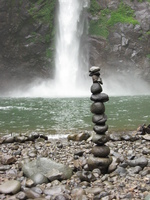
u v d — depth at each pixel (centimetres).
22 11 4738
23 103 2884
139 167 555
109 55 4875
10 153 780
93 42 4959
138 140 971
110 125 1325
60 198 401
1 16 4666
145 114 1730
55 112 1938
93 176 502
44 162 531
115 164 553
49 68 4891
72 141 980
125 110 1969
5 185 437
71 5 5041
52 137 1062
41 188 458
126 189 442
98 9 5081
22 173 535
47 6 4884
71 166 601
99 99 545
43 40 4862
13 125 1363
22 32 4791
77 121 1488
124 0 5169
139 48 4850
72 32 5044
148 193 418
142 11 5078
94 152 551
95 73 548
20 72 4881
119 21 4956
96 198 409
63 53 4994
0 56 4831
